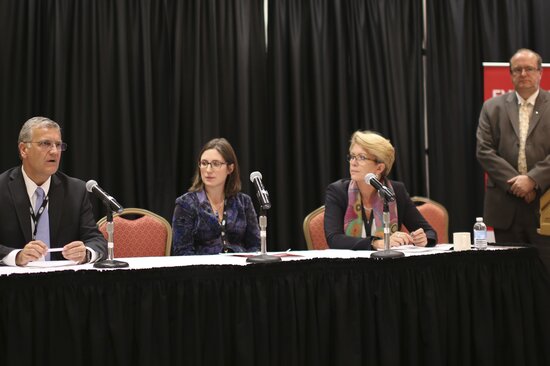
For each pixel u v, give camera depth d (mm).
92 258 2512
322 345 2307
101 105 4754
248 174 4977
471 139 5441
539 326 2666
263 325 2215
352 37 5270
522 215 3984
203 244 3256
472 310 2547
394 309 2396
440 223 4125
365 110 5258
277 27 5117
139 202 4812
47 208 2873
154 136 4879
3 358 2010
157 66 4910
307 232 3689
